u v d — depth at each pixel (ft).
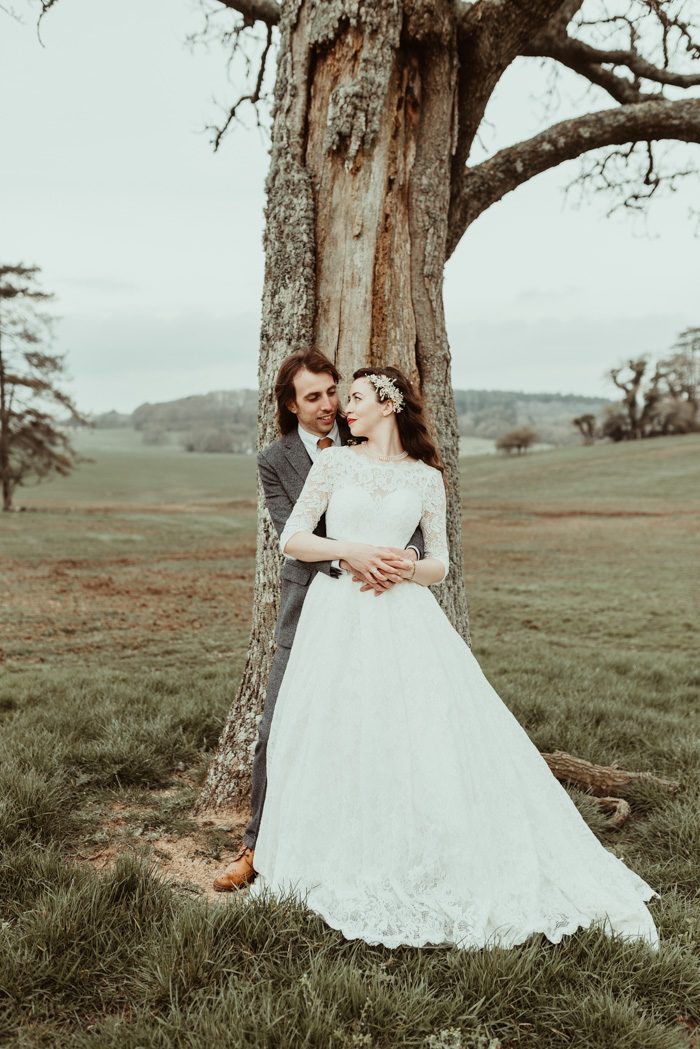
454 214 13.39
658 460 186.50
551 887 8.52
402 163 11.29
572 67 17.65
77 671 22.49
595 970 7.57
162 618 35.29
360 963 7.51
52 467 124.67
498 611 39.06
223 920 7.88
